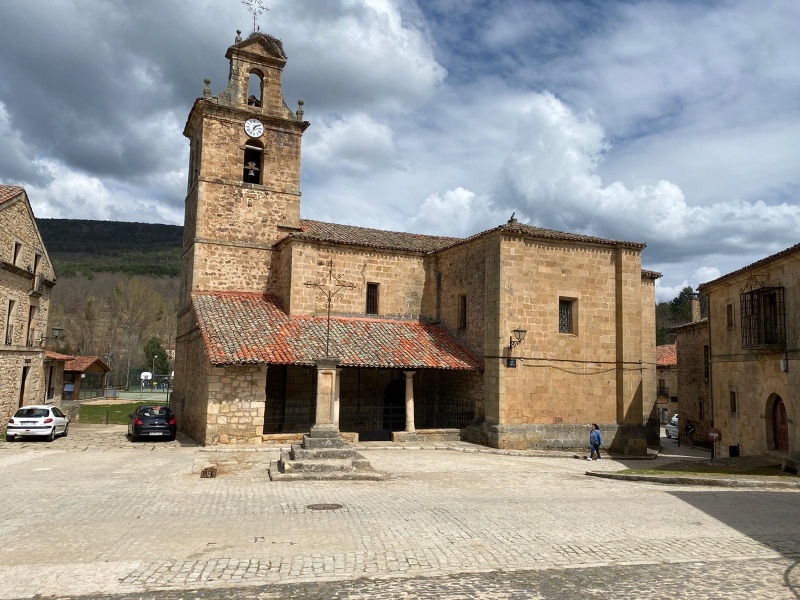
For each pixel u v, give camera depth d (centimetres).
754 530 939
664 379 4478
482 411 2228
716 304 2222
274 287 2531
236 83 2530
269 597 624
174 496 1172
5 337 2373
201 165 2438
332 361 1745
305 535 870
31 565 720
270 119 2578
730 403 2097
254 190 2528
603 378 2303
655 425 2672
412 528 920
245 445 1917
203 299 2314
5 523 926
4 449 1867
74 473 1430
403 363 2138
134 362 7700
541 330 2222
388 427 2516
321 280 2420
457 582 674
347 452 1553
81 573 694
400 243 2766
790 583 680
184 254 2738
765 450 1817
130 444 2014
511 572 712
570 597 630
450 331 2511
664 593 645
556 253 2284
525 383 2169
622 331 2330
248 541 835
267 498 1165
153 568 714
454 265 2511
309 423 2364
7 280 2383
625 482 1453
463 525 945
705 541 867
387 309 2575
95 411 4075
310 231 2639
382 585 661
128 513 1010
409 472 1556
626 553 798
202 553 776
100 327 8575
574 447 2192
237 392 1941
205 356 2002
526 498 1209
